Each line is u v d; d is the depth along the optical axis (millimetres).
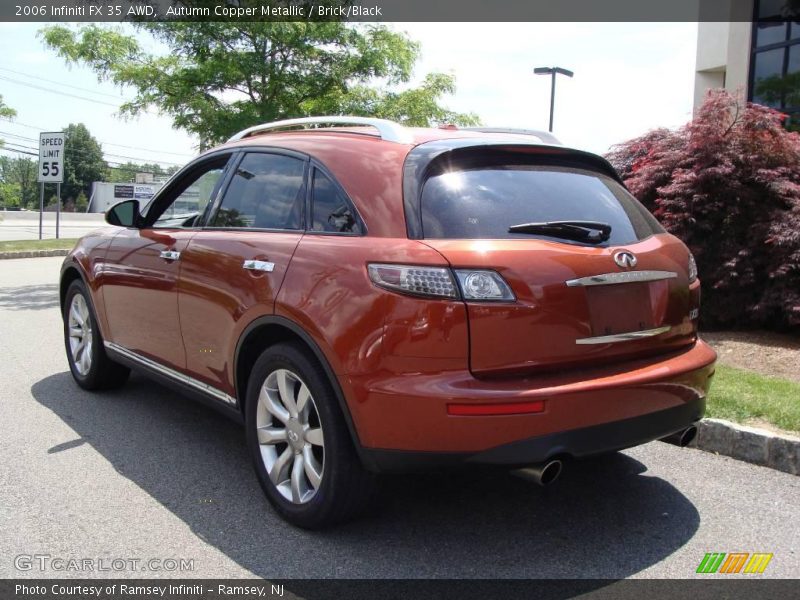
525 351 2947
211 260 3949
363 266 3076
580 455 2994
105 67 11945
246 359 3789
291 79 11781
